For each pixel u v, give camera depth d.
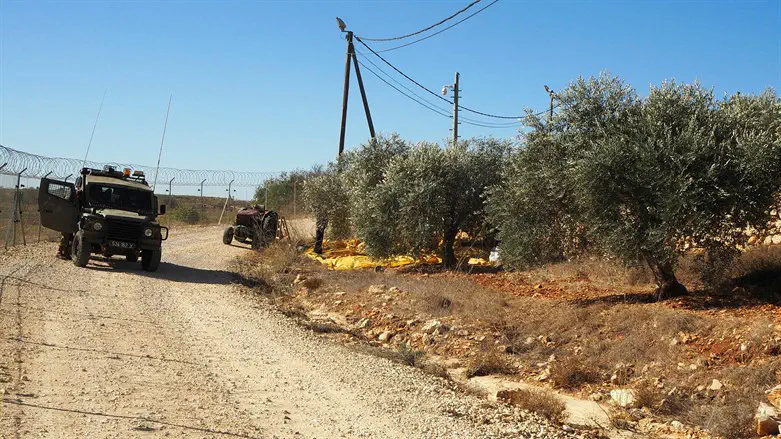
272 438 6.96
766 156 12.14
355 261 25.89
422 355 12.70
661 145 12.64
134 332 11.84
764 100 13.66
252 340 12.29
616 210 13.37
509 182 16.00
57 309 13.03
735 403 9.22
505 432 7.87
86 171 20.98
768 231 13.15
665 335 11.87
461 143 24.97
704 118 13.16
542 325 14.02
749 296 13.48
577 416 9.61
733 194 12.26
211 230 40.59
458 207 23.34
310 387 9.40
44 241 26.61
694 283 15.41
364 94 29.58
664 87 13.59
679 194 12.22
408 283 19.06
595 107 14.14
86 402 7.48
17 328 10.98
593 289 16.89
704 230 12.55
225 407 7.94
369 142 27.41
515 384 11.45
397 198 22.94
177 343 11.37
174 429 6.84
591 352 12.22
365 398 9.02
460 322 14.99
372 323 16.03
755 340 10.65
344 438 7.23
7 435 6.09
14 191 24.28
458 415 8.56
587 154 13.19
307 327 14.77
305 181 30.20
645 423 9.31
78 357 9.55
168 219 46.69
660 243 12.84
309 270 23.88
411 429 7.75
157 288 17.16
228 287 18.66
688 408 9.54
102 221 19.19
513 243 15.90
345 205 28.77
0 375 8.15
